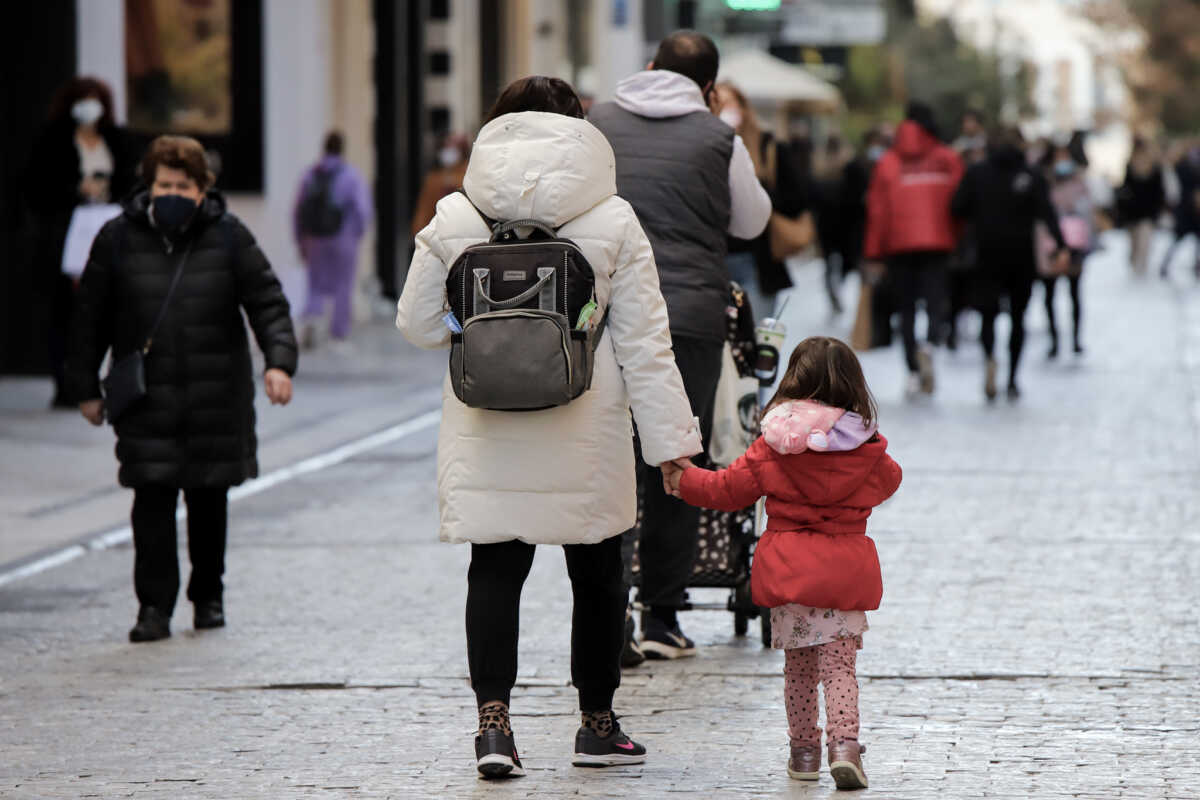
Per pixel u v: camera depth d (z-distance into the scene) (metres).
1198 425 36.47
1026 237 40.69
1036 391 43.06
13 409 40.78
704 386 18.67
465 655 19.62
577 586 15.41
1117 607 21.11
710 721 16.94
